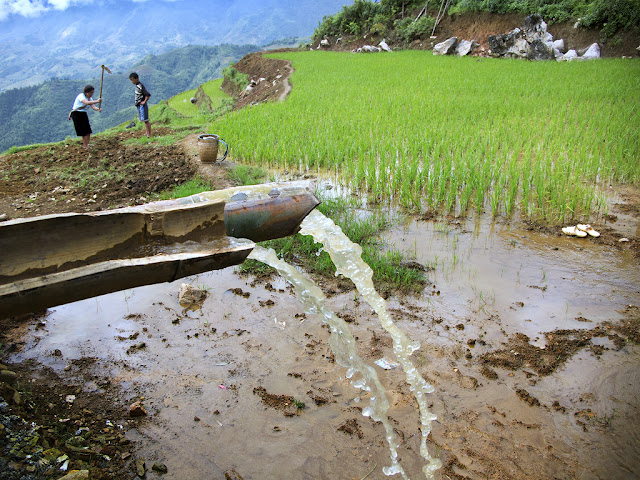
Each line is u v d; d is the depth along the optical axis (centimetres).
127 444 402
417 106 1580
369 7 4103
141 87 1431
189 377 482
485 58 2969
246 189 355
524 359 506
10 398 404
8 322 571
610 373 484
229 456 394
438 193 914
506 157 1081
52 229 263
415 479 373
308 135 1329
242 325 567
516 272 678
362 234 784
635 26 2705
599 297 614
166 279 289
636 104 1474
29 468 331
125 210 293
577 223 825
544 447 401
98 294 268
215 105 2784
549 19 3056
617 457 390
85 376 480
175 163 1166
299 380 478
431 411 438
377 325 562
